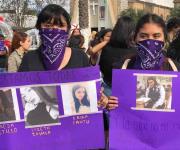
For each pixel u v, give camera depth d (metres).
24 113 3.49
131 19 4.80
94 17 45.75
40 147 3.51
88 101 3.52
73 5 17.91
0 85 3.45
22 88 3.47
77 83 3.50
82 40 8.68
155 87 3.49
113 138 3.53
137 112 3.52
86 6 15.52
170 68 3.55
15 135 3.49
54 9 3.50
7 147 3.48
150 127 3.51
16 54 6.94
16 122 3.48
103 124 3.61
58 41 3.49
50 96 3.50
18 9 30.52
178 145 3.50
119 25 4.75
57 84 3.49
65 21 3.52
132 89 3.51
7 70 6.91
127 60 3.67
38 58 3.60
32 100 3.49
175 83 3.47
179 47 4.66
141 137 3.52
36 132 3.50
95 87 3.52
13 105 3.47
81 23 15.53
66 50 3.62
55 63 3.54
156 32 3.43
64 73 3.49
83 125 3.53
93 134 3.54
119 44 4.68
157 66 3.52
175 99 3.48
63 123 3.52
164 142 3.51
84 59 3.65
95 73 3.51
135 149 3.52
